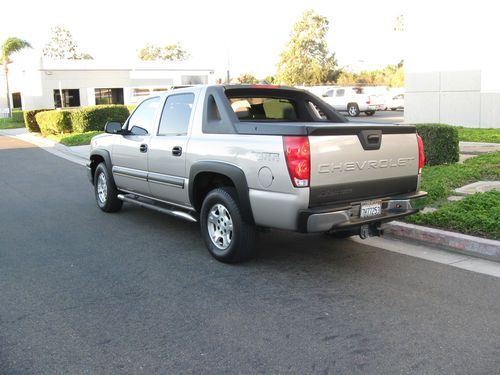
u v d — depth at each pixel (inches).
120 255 246.7
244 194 209.6
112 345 156.0
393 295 190.2
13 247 263.6
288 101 277.6
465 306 179.3
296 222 193.5
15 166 608.7
